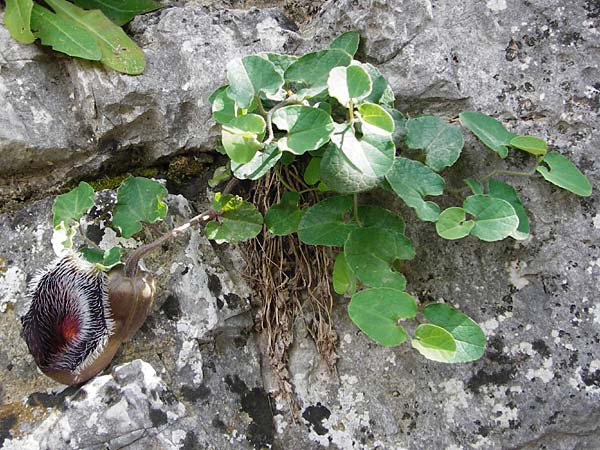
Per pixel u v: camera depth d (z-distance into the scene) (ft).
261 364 0.97
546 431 0.89
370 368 0.95
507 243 0.93
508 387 0.91
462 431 0.91
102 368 0.87
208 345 0.93
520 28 0.96
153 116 1.00
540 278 0.92
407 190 0.87
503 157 0.90
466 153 0.95
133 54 0.99
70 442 0.82
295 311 0.98
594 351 0.89
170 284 0.94
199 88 1.00
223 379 0.92
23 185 1.01
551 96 0.94
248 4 1.13
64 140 0.99
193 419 0.87
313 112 0.84
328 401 0.95
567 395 0.89
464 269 0.94
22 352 0.91
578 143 0.93
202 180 1.04
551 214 0.92
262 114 0.87
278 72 0.87
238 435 0.90
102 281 0.83
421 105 0.97
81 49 0.97
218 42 1.01
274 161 0.87
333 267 0.96
